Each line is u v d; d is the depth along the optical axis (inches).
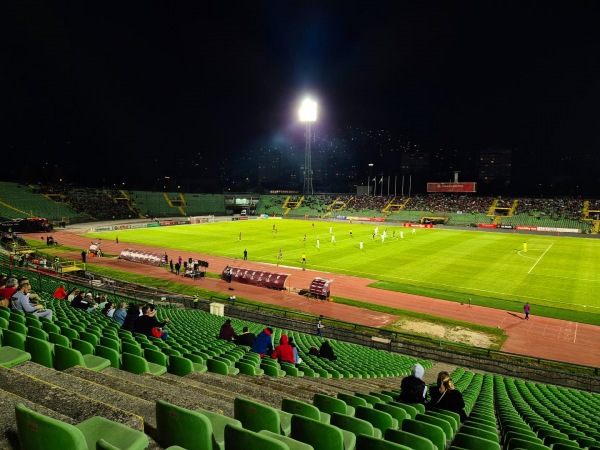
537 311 1209.4
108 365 271.0
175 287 1472.7
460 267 1780.3
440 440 205.3
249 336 582.6
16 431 138.4
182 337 579.2
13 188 3695.9
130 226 3240.7
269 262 1895.9
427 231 3152.1
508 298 1336.1
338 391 343.0
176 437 145.2
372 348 893.8
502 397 478.6
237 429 129.1
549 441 241.3
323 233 2945.4
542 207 3727.9
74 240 2529.5
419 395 320.5
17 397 159.8
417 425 210.8
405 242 2507.4
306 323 1019.9
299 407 203.8
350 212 4338.1
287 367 439.8
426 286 1478.8
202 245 2379.4
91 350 300.8
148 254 1862.7
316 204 4719.5
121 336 430.3
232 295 1378.0
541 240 2659.9
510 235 2925.7
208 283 1533.0
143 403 180.2
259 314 1081.4
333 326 1091.9
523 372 793.6
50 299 768.9
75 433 111.7
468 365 828.6
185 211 4606.3
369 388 409.4
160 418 148.8
